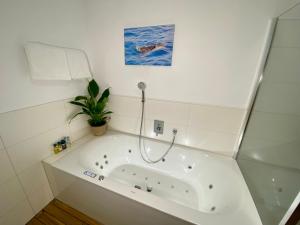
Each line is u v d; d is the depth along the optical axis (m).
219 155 1.61
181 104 1.62
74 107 1.75
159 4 1.37
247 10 1.15
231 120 1.48
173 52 1.47
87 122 1.97
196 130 1.66
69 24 1.52
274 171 0.97
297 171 0.75
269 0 1.09
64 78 1.46
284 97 0.96
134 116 1.91
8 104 1.14
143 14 1.45
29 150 1.32
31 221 1.40
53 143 1.55
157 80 1.63
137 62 1.64
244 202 1.07
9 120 1.16
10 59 1.11
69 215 1.45
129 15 1.50
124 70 1.74
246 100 1.38
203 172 1.59
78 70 1.62
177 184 1.68
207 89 1.47
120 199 1.10
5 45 1.07
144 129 1.91
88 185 1.21
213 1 1.21
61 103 1.58
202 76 1.45
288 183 0.81
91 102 1.80
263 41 1.19
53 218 1.42
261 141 1.19
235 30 1.23
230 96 1.42
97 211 1.33
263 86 1.24
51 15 1.34
